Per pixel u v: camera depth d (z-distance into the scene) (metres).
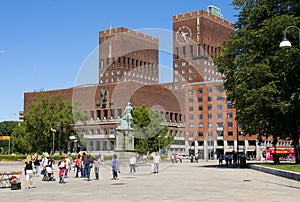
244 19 40.72
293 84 35.12
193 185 19.59
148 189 17.70
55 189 19.00
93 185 20.52
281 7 37.44
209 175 27.39
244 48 37.53
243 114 37.28
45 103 71.88
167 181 22.00
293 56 32.44
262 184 20.20
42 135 70.56
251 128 36.84
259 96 33.09
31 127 70.81
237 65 36.72
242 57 36.38
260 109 34.69
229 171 33.03
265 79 34.59
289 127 37.34
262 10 37.75
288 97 34.91
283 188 18.12
